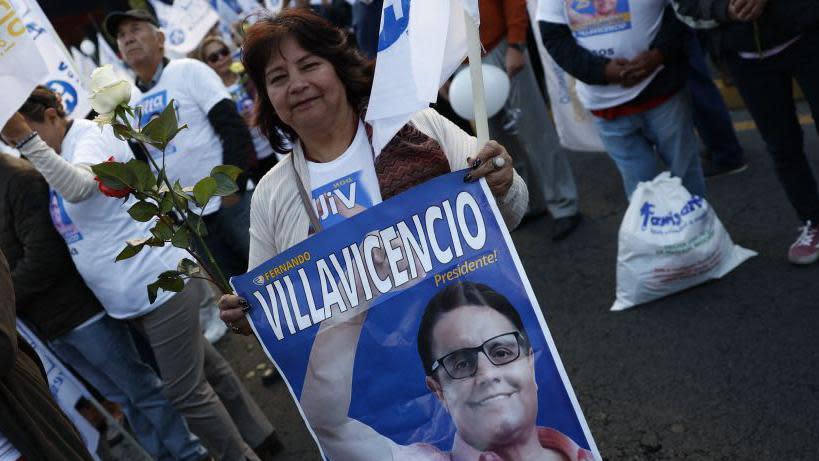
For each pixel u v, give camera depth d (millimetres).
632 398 3078
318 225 1896
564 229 4641
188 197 1806
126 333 3246
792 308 3264
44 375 2188
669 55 3449
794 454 2539
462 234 1693
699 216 3541
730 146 4680
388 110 1593
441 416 1728
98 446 3064
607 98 3635
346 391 1777
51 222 2986
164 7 6133
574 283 4117
